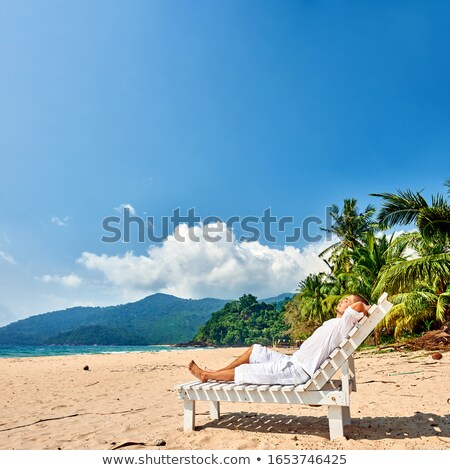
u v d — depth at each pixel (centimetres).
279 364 370
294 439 351
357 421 403
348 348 337
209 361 1997
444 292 1775
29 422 487
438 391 565
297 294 4591
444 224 1302
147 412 524
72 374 1182
